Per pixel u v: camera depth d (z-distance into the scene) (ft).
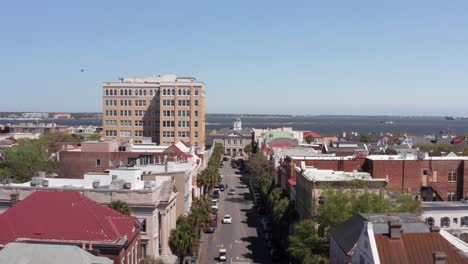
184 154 389.60
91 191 223.30
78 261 135.23
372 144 630.74
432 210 246.68
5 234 174.81
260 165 495.00
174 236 228.63
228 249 293.23
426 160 312.09
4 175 406.21
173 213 255.09
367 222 151.43
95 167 390.63
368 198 210.79
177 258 243.81
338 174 275.80
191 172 339.36
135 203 220.02
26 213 182.70
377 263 140.67
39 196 189.06
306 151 453.99
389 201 221.46
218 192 480.23
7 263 133.28
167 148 409.28
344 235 182.50
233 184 563.07
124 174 244.42
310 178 259.60
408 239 147.33
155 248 224.33
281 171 380.99
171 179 260.01
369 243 146.92
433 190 310.65
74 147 460.14
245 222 366.63
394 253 143.54
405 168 308.19
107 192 222.69
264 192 398.62
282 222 281.74
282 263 263.29
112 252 169.58
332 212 209.36
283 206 288.71
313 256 200.34
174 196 254.06
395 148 534.37
